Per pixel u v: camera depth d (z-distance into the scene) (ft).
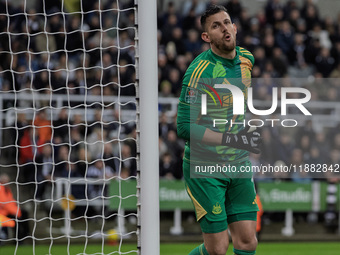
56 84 106.11
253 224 48.75
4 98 100.78
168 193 99.66
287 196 102.47
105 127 103.30
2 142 99.09
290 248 92.43
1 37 108.06
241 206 48.65
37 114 100.78
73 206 98.07
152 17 46.21
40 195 98.07
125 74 111.65
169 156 104.78
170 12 125.59
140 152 46.34
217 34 47.32
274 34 134.21
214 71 48.29
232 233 49.21
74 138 100.83
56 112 101.96
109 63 112.78
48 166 98.99
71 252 82.64
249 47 127.95
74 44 114.42
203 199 47.62
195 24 128.06
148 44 46.19
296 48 133.90
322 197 103.40
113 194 98.32
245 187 48.42
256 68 123.95
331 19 139.44
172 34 122.93
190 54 123.24
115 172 100.94
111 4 120.37
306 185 102.78
